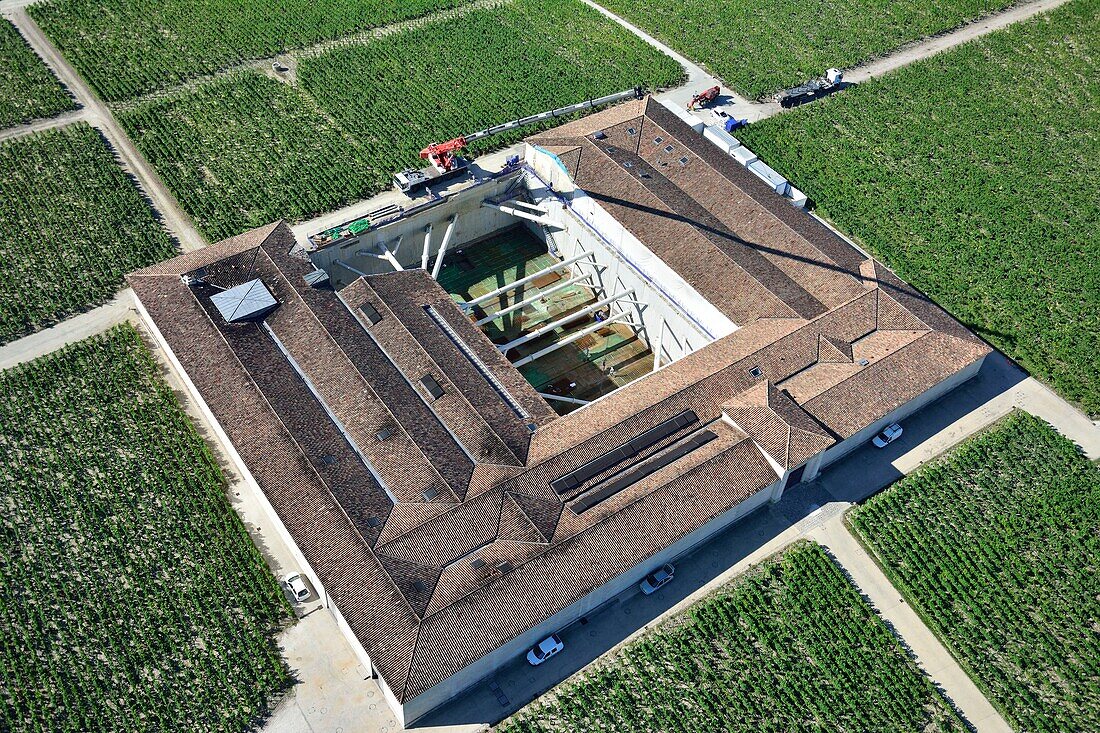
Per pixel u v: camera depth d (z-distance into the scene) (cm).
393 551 8750
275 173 13800
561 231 12750
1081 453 10788
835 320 10975
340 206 13450
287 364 10225
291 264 11156
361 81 15512
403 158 14138
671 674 8850
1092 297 12625
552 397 10844
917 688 8794
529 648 8888
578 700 8619
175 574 9288
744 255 11650
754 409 10000
